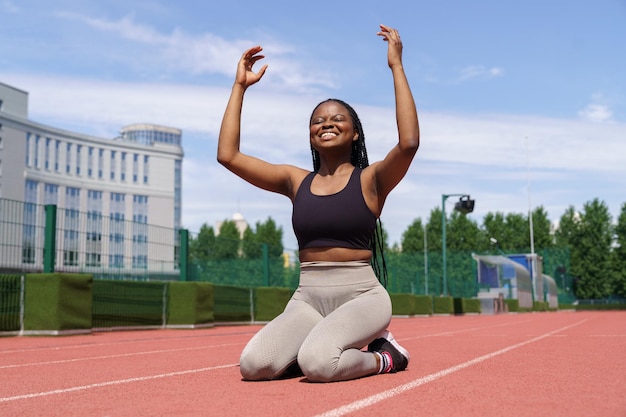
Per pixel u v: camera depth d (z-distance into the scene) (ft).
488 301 136.05
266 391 13.69
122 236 51.19
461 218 284.41
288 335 15.47
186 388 14.66
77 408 12.10
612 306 258.16
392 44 15.83
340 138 16.39
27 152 279.28
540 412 11.07
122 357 24.76
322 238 16.07
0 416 11.38
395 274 124.36
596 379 15.88
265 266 72.33
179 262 57.77
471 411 11.14
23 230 42.32
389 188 15.88
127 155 340.18
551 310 198.18
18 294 41.19
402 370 17.87
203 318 54.85
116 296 47.85
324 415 10.78
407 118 15.12
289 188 17.37
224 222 279.28
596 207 278.46
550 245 282.36
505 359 22.03
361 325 15.24
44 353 27.25
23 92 277.85
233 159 17.13
